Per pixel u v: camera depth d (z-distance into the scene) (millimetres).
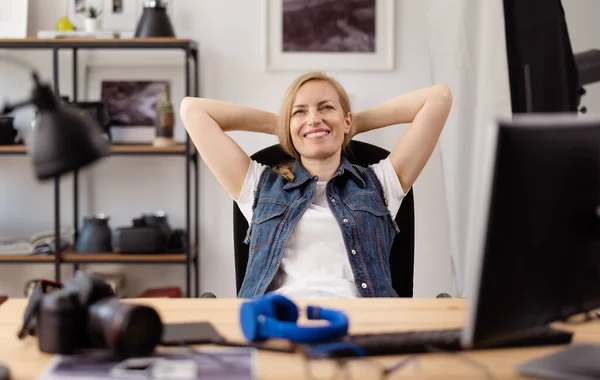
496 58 2912
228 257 3258
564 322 1380
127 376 1050
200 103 2234
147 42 2883
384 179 2156
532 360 1123
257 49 3193
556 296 1111
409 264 2143
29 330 1286
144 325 1132
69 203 3248
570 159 1077
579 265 1135
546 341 1237
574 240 1113
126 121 3182
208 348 1225
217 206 3242
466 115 2967
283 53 3186
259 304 1266
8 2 3107
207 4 3180
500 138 976
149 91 3189
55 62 2924
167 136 2990
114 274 3230
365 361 1146
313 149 2127
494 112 2922
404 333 1252
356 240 2039
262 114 2303
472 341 1041
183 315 1432
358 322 1382
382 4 3170
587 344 1204
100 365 1106
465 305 1527
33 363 1140
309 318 1338
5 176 3238
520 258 1039
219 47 3193
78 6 3164
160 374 1054
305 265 2018
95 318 1146
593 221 1142
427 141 2188
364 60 3184
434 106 2213
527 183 1019
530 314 1082
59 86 3197
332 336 1231
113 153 2912
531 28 2646
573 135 1077
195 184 3180
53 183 2936
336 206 2072
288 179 2141
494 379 1059
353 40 3184
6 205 3244
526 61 2658
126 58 3197
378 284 2008
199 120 2186
